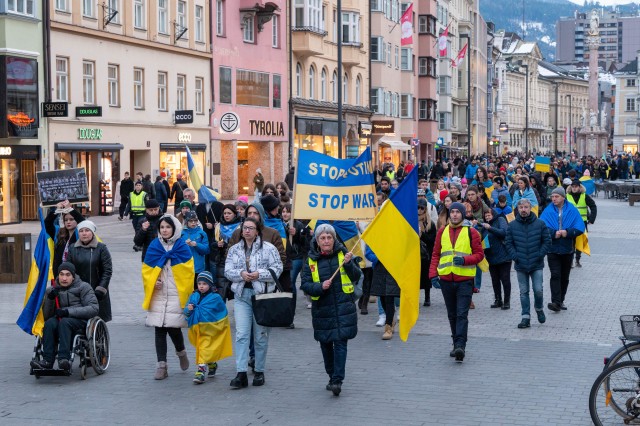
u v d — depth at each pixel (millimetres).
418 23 86812
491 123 149125
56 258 14242
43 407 11203
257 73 56562
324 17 65125
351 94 69375
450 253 13641
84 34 41375
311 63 63094
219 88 53031
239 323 12117
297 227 16969
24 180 38594
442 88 101562
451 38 107750
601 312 17703
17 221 37750
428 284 17922
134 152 46656
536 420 10445
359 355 13953
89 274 13273
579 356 13812
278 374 12781
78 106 40750
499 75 160375
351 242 16875
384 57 75188
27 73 37719
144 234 15852
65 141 40188
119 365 13422
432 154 94812
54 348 12547
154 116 47156
